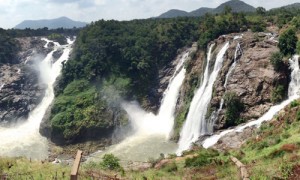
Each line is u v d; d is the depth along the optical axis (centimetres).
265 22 10175
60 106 9075
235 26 9400
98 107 8875
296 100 5269
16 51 13150
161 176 3862
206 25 9781
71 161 7006
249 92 6538
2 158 4122
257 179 2809
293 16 9675
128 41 10369
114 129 8638
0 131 9444
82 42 11100
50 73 12256
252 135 5266
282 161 3136
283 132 4491
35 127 9681
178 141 7675
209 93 7362
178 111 8488
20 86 11094
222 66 7425
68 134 8312
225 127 6544
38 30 17362
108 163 4619
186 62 9312
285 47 6450
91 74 9775
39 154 7800
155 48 10444
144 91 9738
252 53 6956
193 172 3844
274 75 6341
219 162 3909
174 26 10956
